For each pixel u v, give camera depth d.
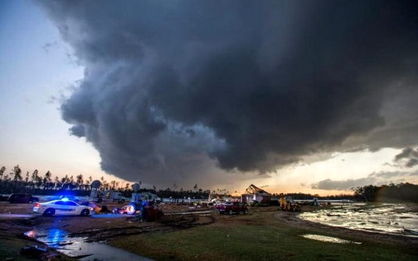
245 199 77.38
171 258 11.68
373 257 12.41
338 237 18.62
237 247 13.64
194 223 25.06
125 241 14.98
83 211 26.52
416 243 17.48
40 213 23.89
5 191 122.12
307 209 64.06
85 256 11.68
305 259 11.52
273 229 21.55
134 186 49.41
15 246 10.88
